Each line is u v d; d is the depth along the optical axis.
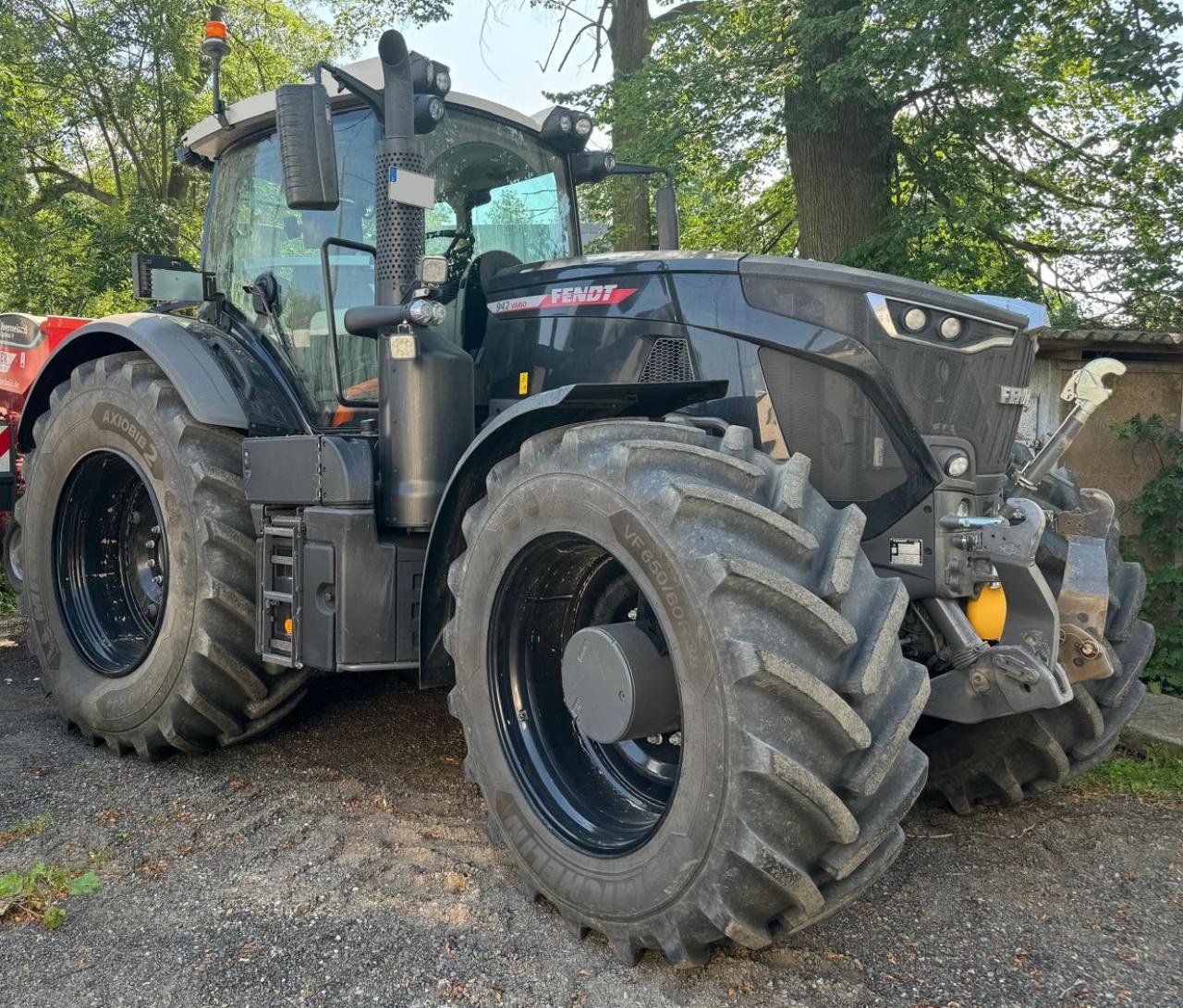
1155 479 6.46
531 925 2.49
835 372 2.75
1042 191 10.73
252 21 17.23
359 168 3.56
